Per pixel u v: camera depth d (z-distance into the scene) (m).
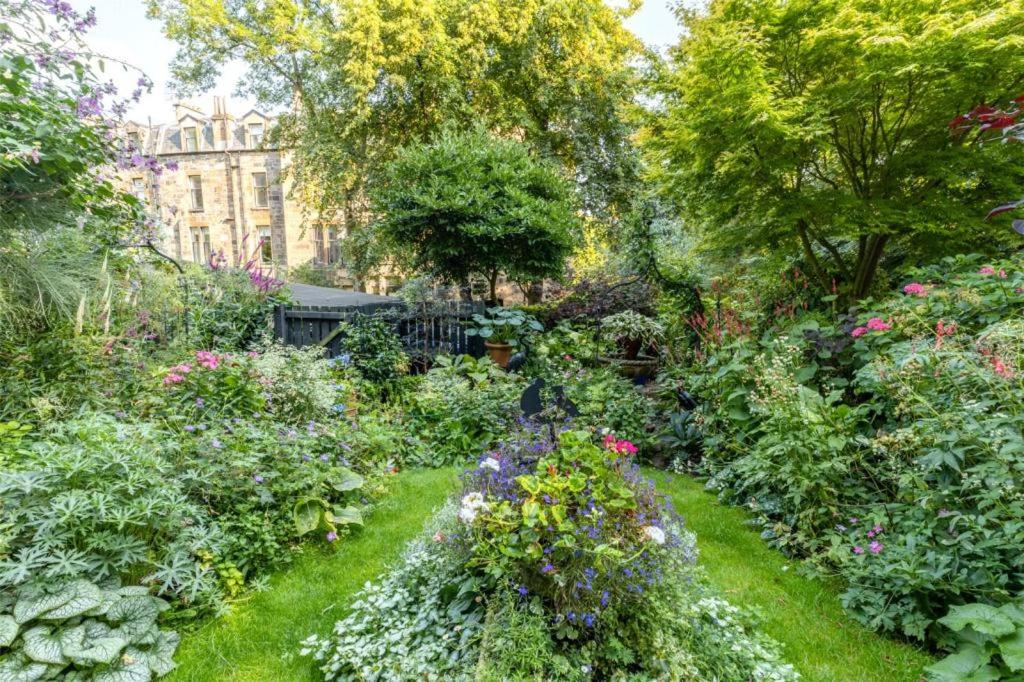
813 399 3.23
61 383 3.44
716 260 7.64
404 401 5.59
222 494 2.89
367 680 1.91
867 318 3.68
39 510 2.12
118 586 2.18
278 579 2.74
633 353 6.89
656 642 1.88
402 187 8.25
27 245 3.40
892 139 4.84
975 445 2.29
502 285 15.41
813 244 6.21
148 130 23.02
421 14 10.73
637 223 7.94
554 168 10.82
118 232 4.05
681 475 4.33
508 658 1.78
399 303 8.10
